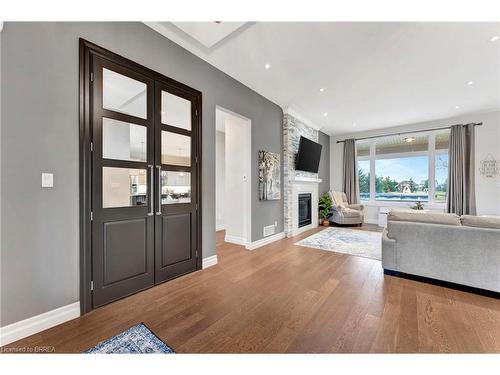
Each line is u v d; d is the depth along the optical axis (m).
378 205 6.70
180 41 2.64
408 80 3.67
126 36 2.20
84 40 1.91
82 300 1.90
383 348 1.50
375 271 2.92
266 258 3.45
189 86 2.82
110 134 2.10
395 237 2.71
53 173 1.75
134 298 2.20
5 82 1.54
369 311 1.96
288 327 1.74
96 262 2.00
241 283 2.55
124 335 1.65
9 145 1.56
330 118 5.77
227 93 3.44
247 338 1.62
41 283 1.70
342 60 3.05
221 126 5.63
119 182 2.17
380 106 4.88
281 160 4.88
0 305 1.53
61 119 1.79
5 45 1.54
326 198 6.69
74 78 1.86
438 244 2.46
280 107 4.86
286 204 4.91
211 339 1.61
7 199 1.56
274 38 2.59
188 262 2.83
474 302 2.11
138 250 2.31
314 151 5.64
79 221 1.89
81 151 1.89
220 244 4.30
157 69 2.46
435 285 2.49
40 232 1.70
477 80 3.67
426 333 1.66
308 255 3.59
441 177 5.89
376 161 6.90
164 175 2.56
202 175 3.02
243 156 4.22
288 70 3.32
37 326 1.67
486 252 2.23
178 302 2.12
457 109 5.05
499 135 5.12
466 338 1.60
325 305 2.07
